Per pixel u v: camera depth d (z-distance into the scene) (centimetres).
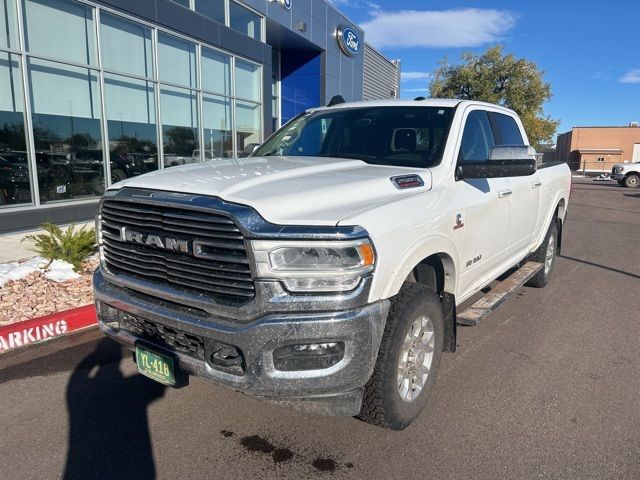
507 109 522
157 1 1139
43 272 619
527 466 288
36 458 290
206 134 1370
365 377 263
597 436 319
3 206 885
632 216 1538
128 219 298
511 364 423
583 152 6038
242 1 1477
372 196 296
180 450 300
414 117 412
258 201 255
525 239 530
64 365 411
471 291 413
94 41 1021
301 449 302
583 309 575
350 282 252
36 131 935
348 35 2231
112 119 1079
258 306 247
